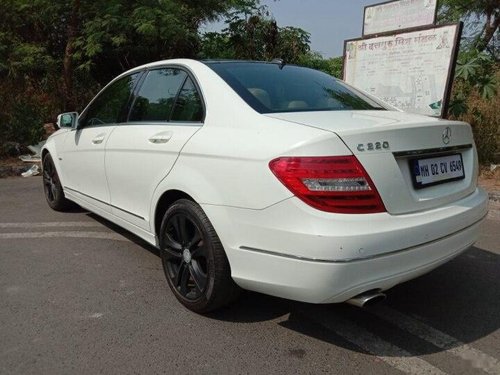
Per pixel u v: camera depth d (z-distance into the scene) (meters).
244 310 3.13
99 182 4.21
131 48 11.23
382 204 2.39
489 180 6.88
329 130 2.41
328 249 2.25
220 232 2.71
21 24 10.64
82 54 10.69
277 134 2.52
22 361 2.57
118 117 4.05
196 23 12.51
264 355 2.63
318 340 2.79
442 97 6.47
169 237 3.22
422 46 6.64
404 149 2.52
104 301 3.28
